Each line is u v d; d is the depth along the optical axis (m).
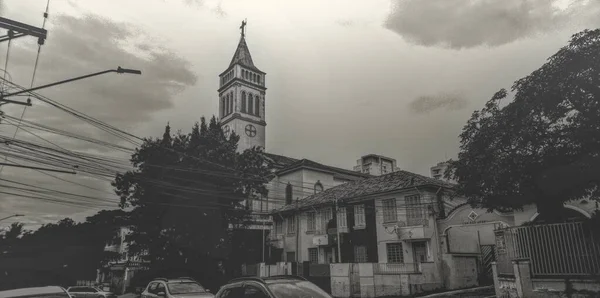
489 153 15.60
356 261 30.31
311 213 35.53
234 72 73.62
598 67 13.02
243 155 32.22
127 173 28.50
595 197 14.49
